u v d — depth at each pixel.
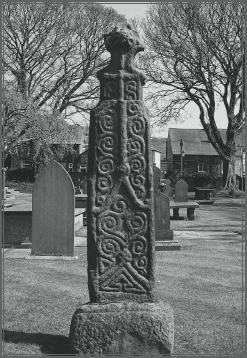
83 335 4.46
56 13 32.16
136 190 4.73
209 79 33.06
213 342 4.95
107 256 4.71
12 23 30.77
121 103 4.73
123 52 4.83
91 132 4.79
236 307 6.27
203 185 43.72
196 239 12.84
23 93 30.08
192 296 6.80
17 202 19.20
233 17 29.89
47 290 6.98
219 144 36.00
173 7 31.17
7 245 11.34
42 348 4.69
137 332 4.44
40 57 32.78
